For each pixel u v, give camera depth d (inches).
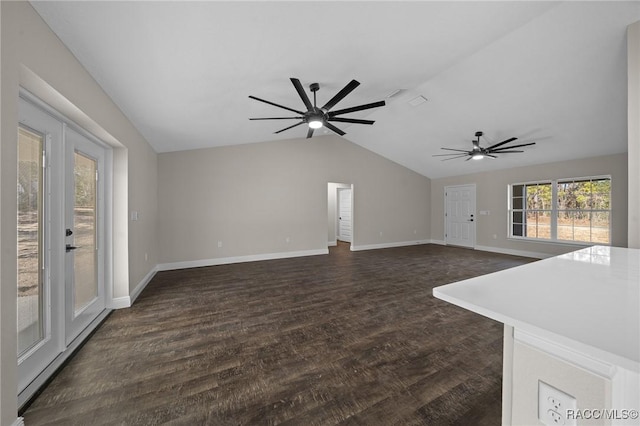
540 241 229.0
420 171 311.9
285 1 67.5
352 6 74.3
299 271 184.1
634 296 28.4
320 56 97.2
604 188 196.9
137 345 85.0
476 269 189.3
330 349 82.4
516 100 149.0
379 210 290.8
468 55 119.4
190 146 187.5
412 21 86.6
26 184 65.9
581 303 26.5
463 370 71.7
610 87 126.6
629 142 83.6
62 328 77.8
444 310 114.1
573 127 164.7
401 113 190.5
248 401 60.0
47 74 60.7
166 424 53.6
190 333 93.3
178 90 104.1
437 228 321.4
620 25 93.4
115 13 61.4
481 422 53.9
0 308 46.4
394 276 170.4
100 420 54.6
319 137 251.6
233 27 73.4
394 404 59.0
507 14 91.6
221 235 206.8
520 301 27.0
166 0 60.3
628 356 16.7
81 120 83.5
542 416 22.9
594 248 61.0
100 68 80.4
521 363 24.2
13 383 49.1
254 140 211.2
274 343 86.2
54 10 57.4
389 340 88.0
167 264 188.1
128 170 119.5
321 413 56.4
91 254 101.3
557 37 104.4
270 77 106.1
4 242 47.0
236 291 140.1
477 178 278.8
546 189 228.1
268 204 225.6
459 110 170.4
